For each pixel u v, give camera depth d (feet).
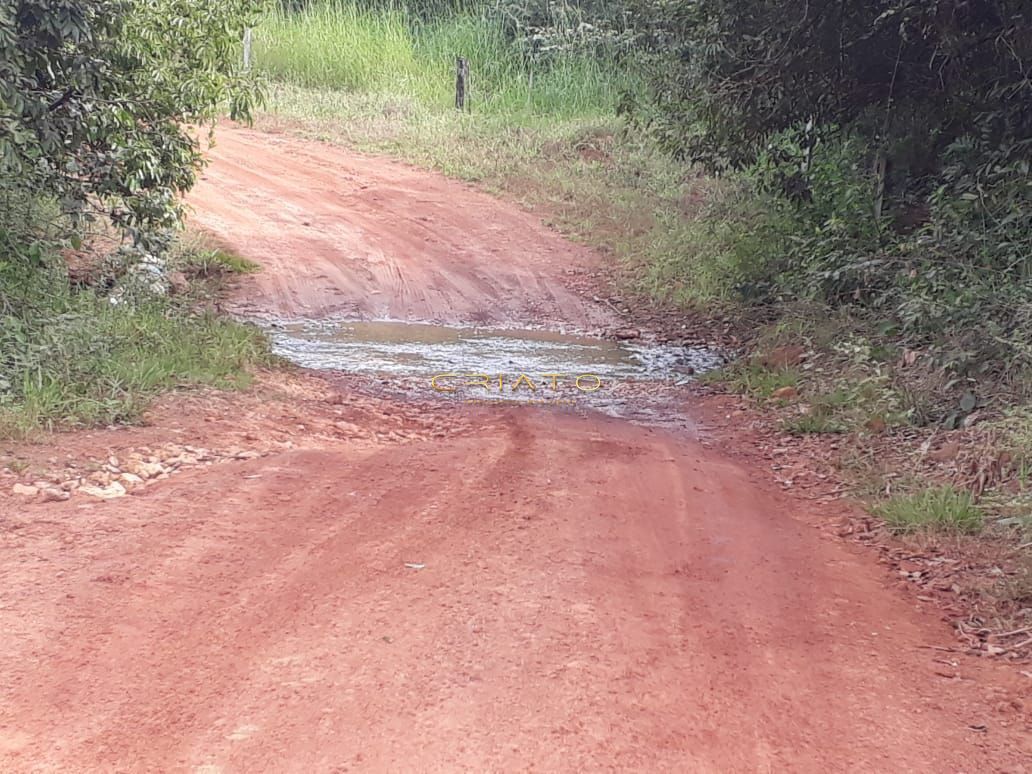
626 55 71.87
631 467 22.97
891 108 38.93
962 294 29.86
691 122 43.65
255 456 21.95
